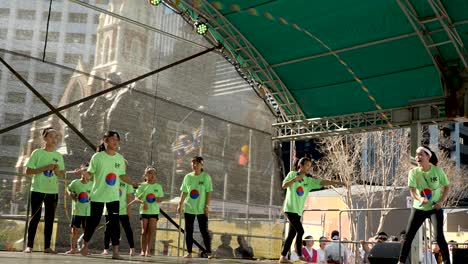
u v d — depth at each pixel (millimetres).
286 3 7555
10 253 4957
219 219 9117
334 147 21188
